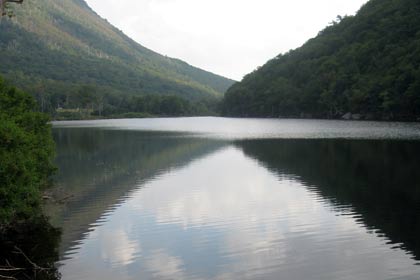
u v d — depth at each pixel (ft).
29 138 63.41
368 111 422.41
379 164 121.60
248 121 503.61
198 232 64.23
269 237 61.16
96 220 71.05
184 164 137.28
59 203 83.20
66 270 50.55
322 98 496.23
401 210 73.20
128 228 66.69
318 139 211.00
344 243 57.93
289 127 337.52
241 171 119.96
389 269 49.21
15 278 47.70
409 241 57.93
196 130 320.91
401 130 251.60
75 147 196.54
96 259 53.93
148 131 314.55
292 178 105.70
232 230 64.85
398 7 577.43
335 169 116.78
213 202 83.10
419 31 463.83
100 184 103.35
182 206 80.38
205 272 49.65
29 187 59.16
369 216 70.13
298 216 71.51
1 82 87.81
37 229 66.28
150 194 91.25
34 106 99.60
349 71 500.33
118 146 199.00
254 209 76.89
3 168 54.49
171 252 56.08
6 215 56.18
